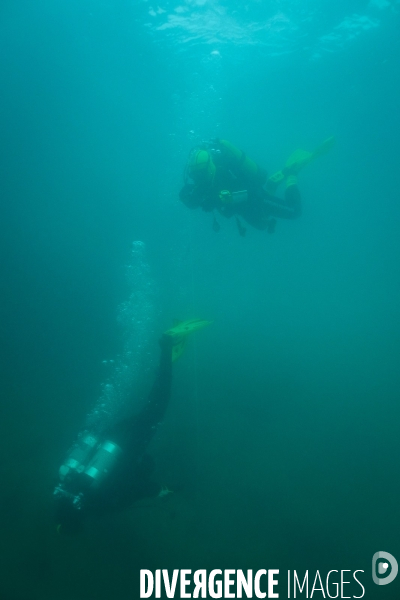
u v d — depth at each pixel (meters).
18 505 5.68
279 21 10.81
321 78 13.76
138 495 3.09
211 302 12.78
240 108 16.47
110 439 3.08
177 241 16.27
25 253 14.66
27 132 16.98
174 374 8.38
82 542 5.20
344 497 5.60
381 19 10.61
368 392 7.80
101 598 4.46
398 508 5.35
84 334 10.28
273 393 7.86
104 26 12.11
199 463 6.27
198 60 12.90
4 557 4.98
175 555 4.99
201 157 3.85
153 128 18.39
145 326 10.80
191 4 10.73
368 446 6.45
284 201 4.44
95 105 16.58
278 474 6.03
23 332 10.37
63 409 7.68
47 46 13.25
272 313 11.80
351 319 11.35
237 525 5.31
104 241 16.11
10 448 6.75
